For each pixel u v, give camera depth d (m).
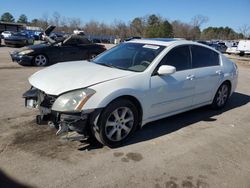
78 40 13.16
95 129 4.11
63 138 4.02
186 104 5.50
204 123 5.72
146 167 3.88
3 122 5.07
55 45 12.49
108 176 3.61
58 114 3.96
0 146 4.16
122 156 4.12
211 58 6.13
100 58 5.47
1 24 67.38
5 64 12.44
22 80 8.78
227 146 4.73
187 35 78.38
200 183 3.61
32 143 4.31
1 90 7.36
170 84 4.95
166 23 72.19
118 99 4.24
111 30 76.81
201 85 5.71
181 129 5.31
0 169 3.59
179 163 4.05
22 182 3.37
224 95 6.66
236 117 6.26
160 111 4.98
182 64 5.32
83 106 3.89
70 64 5.16
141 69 4.71
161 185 3.51
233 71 6.73
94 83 4.11
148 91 4.59
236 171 3.96
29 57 11.84
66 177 3.52
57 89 4.04
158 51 5.04
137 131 5.06
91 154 4.11
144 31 75.75
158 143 4.63
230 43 41.59
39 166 3.71
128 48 5.41
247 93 8.92
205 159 4.22
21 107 5.96
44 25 75.69
